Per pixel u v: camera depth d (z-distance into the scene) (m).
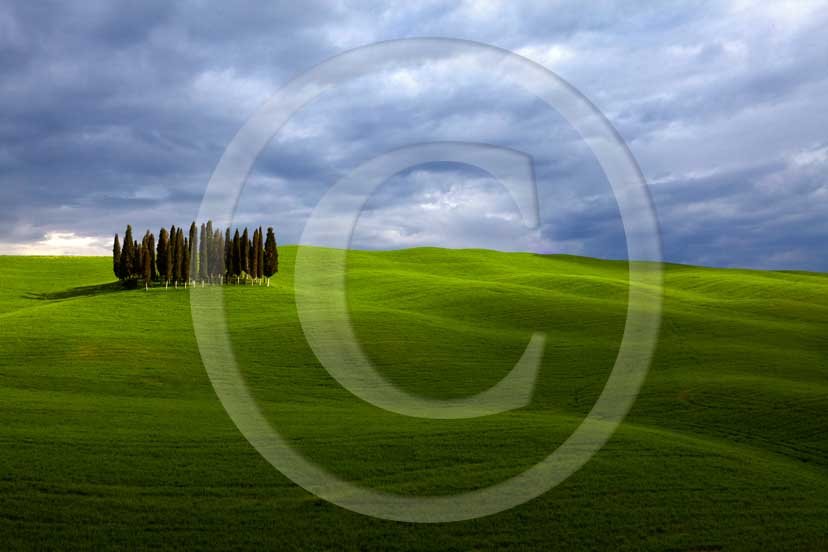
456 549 12.90
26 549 12.16
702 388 31.62
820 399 29.48
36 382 32.00
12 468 16.11
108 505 14.32
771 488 16.86
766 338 49.16
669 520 14.49
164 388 32.28
